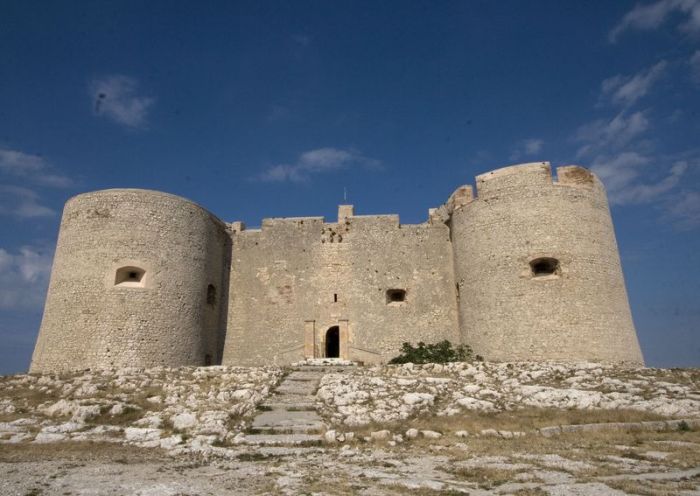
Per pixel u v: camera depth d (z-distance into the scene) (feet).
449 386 45.70
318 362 75.36
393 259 86.07
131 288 69.97
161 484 21.70
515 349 65.98
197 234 79.41
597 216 70.79
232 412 37.60
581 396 41.83
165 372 53.01
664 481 21.77
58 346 67.56
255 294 87.20
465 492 20.27
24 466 25.70
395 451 29.07
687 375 48.44
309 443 31.01
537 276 68.28
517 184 71.67
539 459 26.37
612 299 67.41
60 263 72.18
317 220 89.76
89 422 37.63
